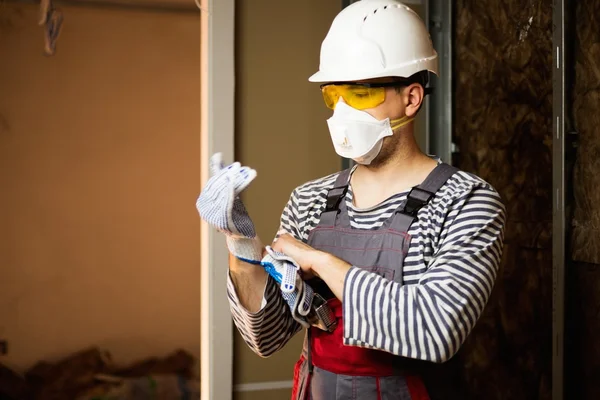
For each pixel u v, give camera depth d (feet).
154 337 14.26
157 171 14.35
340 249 4.21
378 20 4.30
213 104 7.04
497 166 7.29
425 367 4.15
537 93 6.64
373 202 4.33
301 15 7.36
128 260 14.24
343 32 4.34
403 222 4.06
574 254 6.05
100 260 14.11
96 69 14.05
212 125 7.05
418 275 3.96
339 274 3.86
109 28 14.10
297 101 7.34
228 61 7.07
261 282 4.23
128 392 12.62
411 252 4.00
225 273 7.01
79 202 14.02
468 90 7.79
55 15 8.58
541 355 6.63
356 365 4.07
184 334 14.39
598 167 5.80
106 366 13.58
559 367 6.07
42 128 13.80
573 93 6.12
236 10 7.20
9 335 13.62
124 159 14.21
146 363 13.76
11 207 13.69
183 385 12.92
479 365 7.67
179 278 14.43
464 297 3.73
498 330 7.36
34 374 13.08
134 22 14.21
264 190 7.27
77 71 13.96
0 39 13.53
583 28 5.98
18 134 13.69
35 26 13.70
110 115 14.14
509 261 7.16
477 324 7.71
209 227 6.99
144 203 14.30
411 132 4.36
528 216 6.84
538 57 6.61
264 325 4.28
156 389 12.75
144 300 14.28
